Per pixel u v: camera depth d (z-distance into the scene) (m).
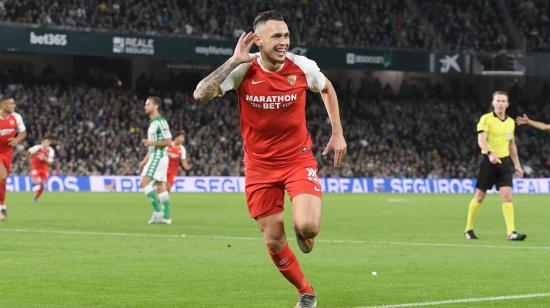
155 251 18.45
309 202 10.85
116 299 12.02
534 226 27.92
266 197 11.24
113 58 69.19
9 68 64.00
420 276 14.59
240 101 11.24
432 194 59.53
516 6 75.81
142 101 66.25
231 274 14.71
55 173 58.34
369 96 75.62
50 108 62.28
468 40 73.12
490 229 26.22
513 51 72.88
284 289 13.03
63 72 68.12
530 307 11.44
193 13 64.88
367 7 71.31
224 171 62.72
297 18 68.06
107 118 63.25
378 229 25.84
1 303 11.66
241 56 10.68
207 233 23.41
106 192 54.31
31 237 21.66
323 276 14.57
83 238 21.52
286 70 11.12
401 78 79.00
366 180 63.31
